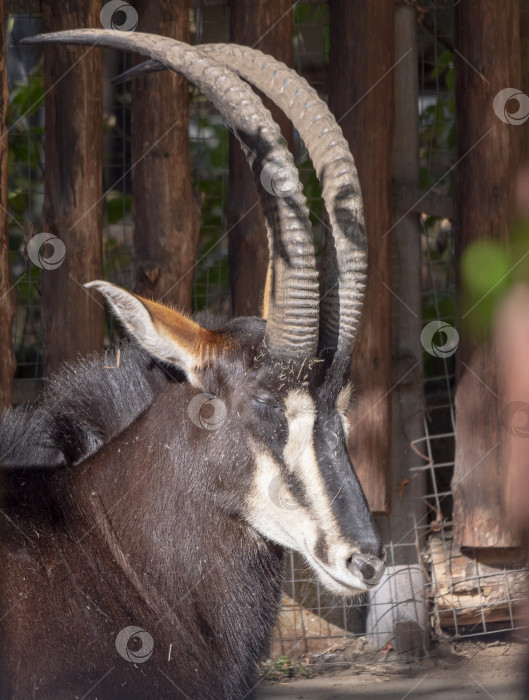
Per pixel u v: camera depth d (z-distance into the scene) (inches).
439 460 405.4
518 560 370.3
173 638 245.8
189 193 369.4
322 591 376.8
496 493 358.0
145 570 246.7
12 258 433.7
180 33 365.4
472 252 225.6
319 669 353.1
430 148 412.2
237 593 251.0
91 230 359.9
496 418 355.9
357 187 245.9
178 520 245.9
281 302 229.5
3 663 225.9
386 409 364.8
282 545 246.7
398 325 386.6
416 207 382.3
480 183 360.8
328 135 248.5
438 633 374.6
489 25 361.7
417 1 395.2
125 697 237.0
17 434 271.3
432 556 378.6
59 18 358.6
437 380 418.3
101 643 236.7
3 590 230.1
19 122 433.7
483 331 355.9
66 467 259.0
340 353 239.9
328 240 249.8
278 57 364.2
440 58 429.1
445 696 307.7
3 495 245.0
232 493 240.2
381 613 372.2
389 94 368.8
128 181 430.6
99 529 249.8
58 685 230.2
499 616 371.9
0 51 312.2
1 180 324.8
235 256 368.5
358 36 364.8
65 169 357.1
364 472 361.1
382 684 328.5
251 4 362.6
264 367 233.6
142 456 249.1
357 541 226.2
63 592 236.7
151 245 362.9
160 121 362.6
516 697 304.5
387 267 367.6
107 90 437.7
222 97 237.9
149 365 255.8
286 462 232.7
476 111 363.3
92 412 262.4
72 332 357.1
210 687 250.2
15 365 347.9
